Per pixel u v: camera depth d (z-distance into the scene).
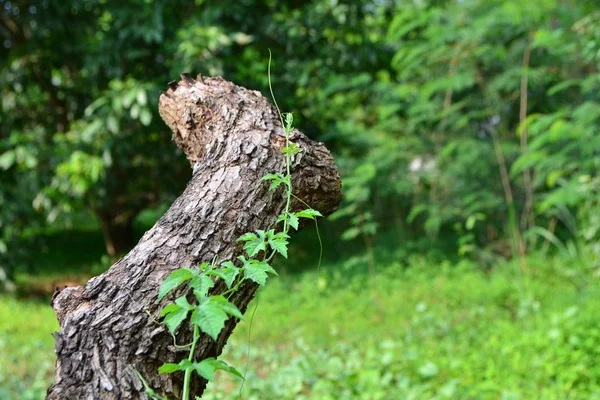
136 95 7.23
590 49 6.46
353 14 8.48
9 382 4.85
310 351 5.59
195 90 2.19
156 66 8.41
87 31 8.62
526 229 8.18
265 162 1.95
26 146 7.83
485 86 7.98
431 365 4.45
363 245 9.37
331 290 7.51
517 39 7.95
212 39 7.28
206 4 8.16
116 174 8.98
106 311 1.71
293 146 1.92
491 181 8.24
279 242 1.66
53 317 6.97
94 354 1.66
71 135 8.15
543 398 3.94
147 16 7.60
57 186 7.89
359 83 8.47
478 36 7.44
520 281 6.57
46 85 8.86
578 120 6.63
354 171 7.80
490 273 7.52
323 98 8.83
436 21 8.26
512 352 4.71
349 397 4.18
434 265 7.90
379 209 9.36
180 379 1.74
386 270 7.87
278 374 4.80
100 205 8.88
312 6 8.38
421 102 8.16
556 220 8.17
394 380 4.61
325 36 8.61
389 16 9.19
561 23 7.77
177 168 9.31
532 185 7.76
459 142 8.00
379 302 6.86
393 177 8.45
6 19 8.64
